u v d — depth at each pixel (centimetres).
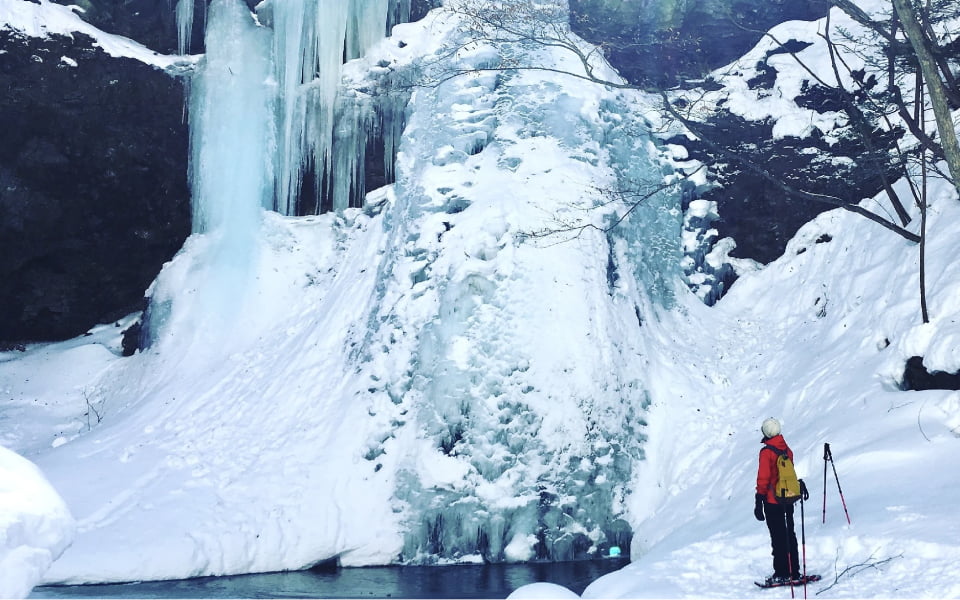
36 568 509
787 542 837
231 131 2425
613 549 1609
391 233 2084
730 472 1531
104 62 2319
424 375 1733
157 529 1502
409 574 1472
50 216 2402
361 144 2406
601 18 2325
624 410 1705
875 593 745
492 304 1736
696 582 901
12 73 2230
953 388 1287
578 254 1806
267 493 1628
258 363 2081
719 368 1853
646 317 1900
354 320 2016
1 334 2548
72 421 2192
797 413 1590
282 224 2431
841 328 1716
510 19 1688
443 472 1609
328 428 1764
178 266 2400
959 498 938
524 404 1653
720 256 2109
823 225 1986
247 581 1409
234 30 2427
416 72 2302
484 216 1836
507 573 1467
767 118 2147
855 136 1927
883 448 1179
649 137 2136
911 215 1739
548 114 2008
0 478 538
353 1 2395
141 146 2423
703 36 2334
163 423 1920
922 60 937
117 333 2594
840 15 2220
